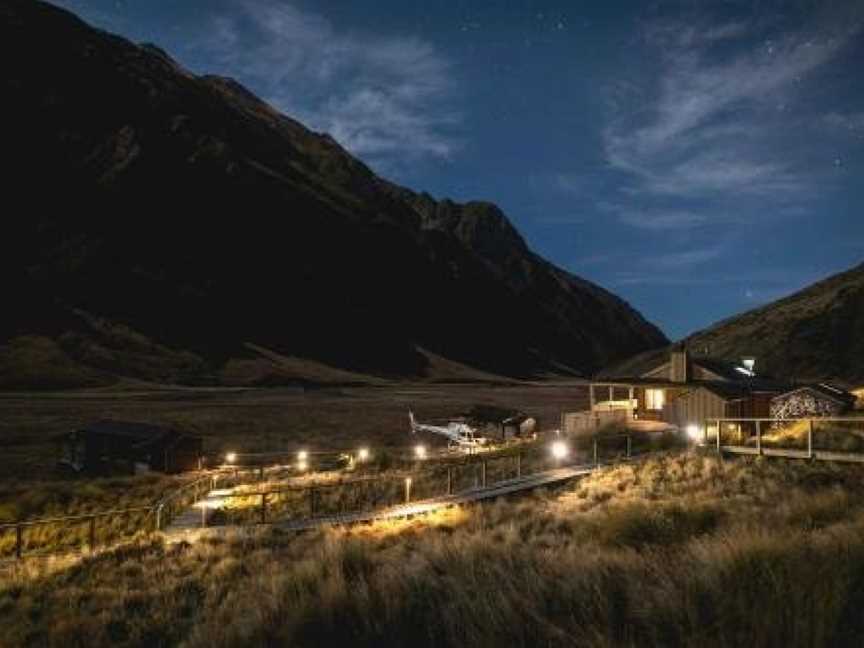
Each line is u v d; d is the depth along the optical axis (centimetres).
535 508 2323
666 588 529
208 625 729
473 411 9512
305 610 635
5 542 2888
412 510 2627
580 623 520
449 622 555
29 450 8531
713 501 1773
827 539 637
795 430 2933
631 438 3916
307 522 2536
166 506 3209
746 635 449
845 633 444
